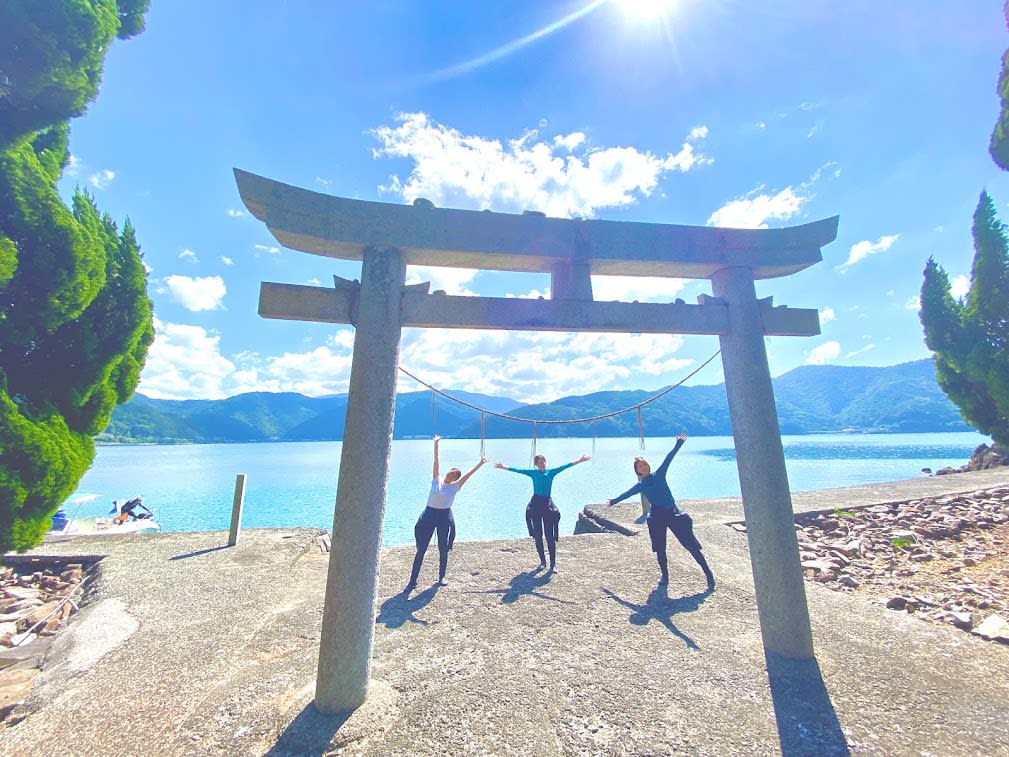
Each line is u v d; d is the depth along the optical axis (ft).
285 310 10.83
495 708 10.09
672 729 9.32
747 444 12.34
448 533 18.65
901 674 11.07
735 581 17.99
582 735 9.20
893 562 20.56
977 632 13.26
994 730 9.04
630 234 12.39
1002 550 21.26
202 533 28.07
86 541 26.22
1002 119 22.70
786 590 11.78
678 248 12.55
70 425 16.92
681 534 17.71
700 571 19.26
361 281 11.02
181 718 10.03
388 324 10.84
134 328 18.38
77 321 16.88
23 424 14.16
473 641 13.32
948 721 9.35
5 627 15.84
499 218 11.80
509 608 15.75
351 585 9.98
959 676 10.96
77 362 17.08
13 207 14.33
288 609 16.38
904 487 34.47
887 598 16.66
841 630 13.44
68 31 13.42
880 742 8.77
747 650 12.36
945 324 26.94
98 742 9.31
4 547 13.88
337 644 9.87
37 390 16.21
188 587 18.80
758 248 13.10
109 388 18.11
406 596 17.01
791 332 13.17
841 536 24.31
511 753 8.73
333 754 8.73
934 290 27.61
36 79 13.30
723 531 24.81
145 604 16.96
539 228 12.01
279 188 10.41
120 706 10.53
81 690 11.26
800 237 13.20
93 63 14.43
